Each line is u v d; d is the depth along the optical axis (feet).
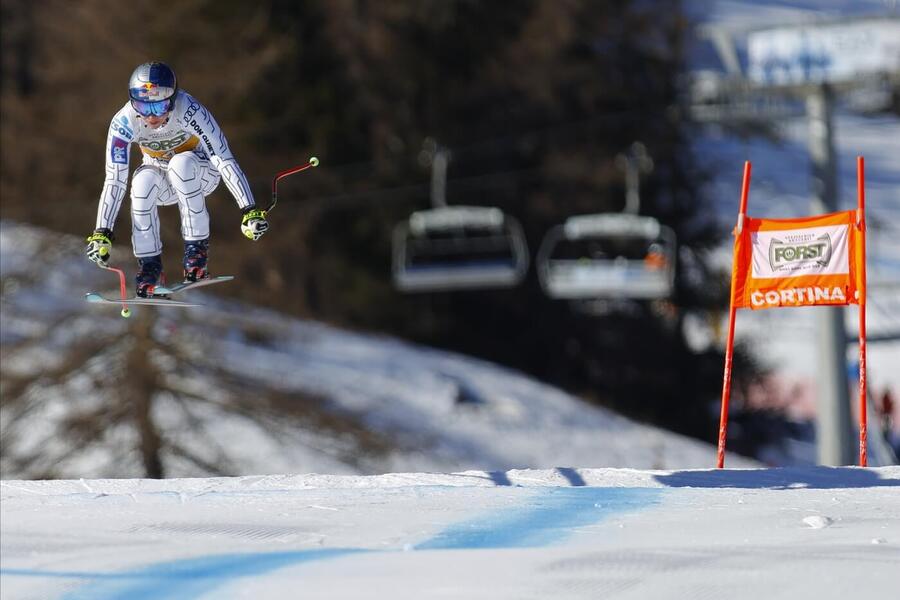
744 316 551.59
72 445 271.08
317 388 320.70
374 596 63.67
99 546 74.13
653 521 81.61
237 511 83.82
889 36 283.59
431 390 352.28
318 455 295.07
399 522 80.84
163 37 376.68
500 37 501.97
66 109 348.79
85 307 285.02
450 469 308.40
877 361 518.78
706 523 80.94
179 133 88.99
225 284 323.98
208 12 424.87
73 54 364.99
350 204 461.37
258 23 433.48
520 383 386.93
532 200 496.64
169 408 294.05
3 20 478.59
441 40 490.08
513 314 502.79
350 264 469.57
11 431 275.39
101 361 283.18
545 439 340.59
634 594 63.93
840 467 113.19
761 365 504.02
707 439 492.13
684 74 542.57
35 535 76.84
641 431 365.40
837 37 288.71
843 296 129.08
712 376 497.05
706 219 540.52
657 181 513.04
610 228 339.57
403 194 469.57
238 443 293.43
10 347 280.10
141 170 91.66
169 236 284.41
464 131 500.74
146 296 93.81
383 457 297.53
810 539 75.82
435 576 66.85
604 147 517.55
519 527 79.56
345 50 462.60
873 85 285.84
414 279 335.47
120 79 335.47
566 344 503.20
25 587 66.08
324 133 453.99
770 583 65.21
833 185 283.38
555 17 498.28
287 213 405.80
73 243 296.92
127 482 101.50
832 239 129.80
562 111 515.50
